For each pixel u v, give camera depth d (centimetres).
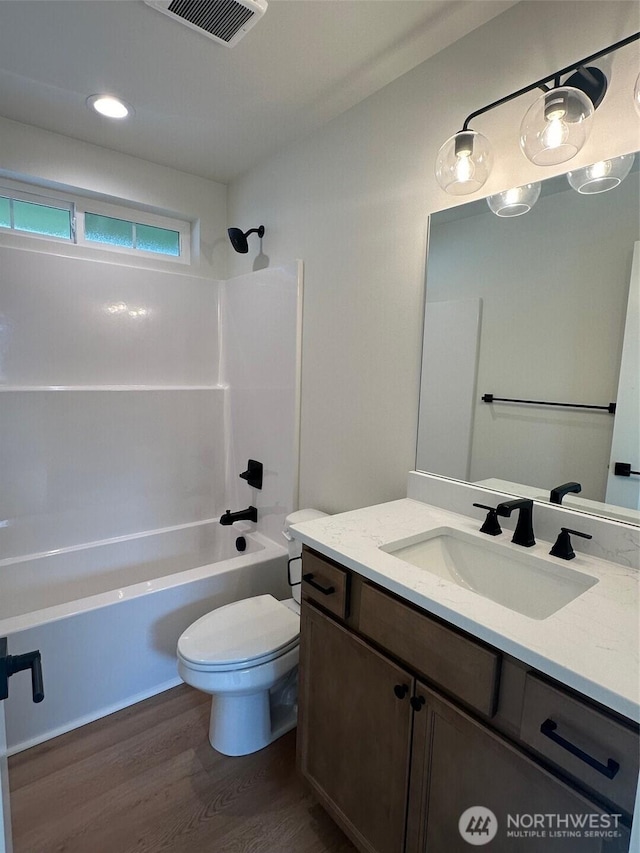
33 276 218
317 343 207
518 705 83
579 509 124
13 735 160
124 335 247
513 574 122
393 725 108
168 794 146
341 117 188
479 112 126
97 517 241
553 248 126
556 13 121
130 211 249
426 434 162
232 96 177
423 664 99
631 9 108
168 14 134
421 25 138
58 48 150
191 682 150
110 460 243
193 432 271
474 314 146
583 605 92
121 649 181
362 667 116
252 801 145
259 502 253
